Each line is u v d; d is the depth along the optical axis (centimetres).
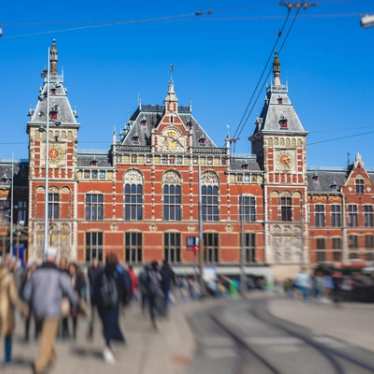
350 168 8606
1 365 1556
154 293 2433
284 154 8050
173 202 7738
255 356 1719
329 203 8319
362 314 2542
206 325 2400
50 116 7538
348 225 8306
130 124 8375
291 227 7931
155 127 7881
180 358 1697
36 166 7450
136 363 1623
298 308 2742
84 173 7562
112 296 1680
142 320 2630
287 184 7988
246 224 7850
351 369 1528
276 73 8394
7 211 7738
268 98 8306
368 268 2970
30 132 7488
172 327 2375
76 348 1855
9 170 7969
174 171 7794
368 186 8419
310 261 2989
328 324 2308
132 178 7688
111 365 1590
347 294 2877
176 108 7869
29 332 2131
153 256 7606
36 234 7369
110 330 1675
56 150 7519
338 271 2941
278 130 8044
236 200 7869
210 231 7756
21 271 2630
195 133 8131
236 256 7762
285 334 2103
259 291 3491
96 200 7569
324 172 8556
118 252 7531
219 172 7875
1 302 1551
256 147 8369
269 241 7869
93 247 7494
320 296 2819
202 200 7812
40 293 1430
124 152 7656
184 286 4569
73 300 1464
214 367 1572
